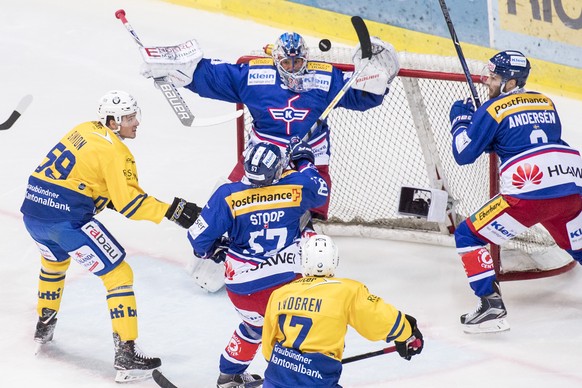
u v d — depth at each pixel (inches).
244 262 552.7
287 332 481.1
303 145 589.6
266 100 685.3
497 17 1060.5
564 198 633.6
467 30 1084.5
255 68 690.2
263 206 547.8
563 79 1035.9
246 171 542.6
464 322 652.7
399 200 724.7
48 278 636.7
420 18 1106.7
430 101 816.9
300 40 662.5
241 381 586.9
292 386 476.4
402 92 929.5
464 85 769.6
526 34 1048.8
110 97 607.2
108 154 598.2
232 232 554.6
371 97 692.1
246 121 768.9
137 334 607.2
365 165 846.5
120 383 602.5
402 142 880.3
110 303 604.7
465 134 644.7
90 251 603.5
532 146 633.6
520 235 756.6
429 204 716.0
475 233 647.8
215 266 710.5
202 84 698.2
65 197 599.8
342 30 1158.3
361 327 481.4
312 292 482.0
